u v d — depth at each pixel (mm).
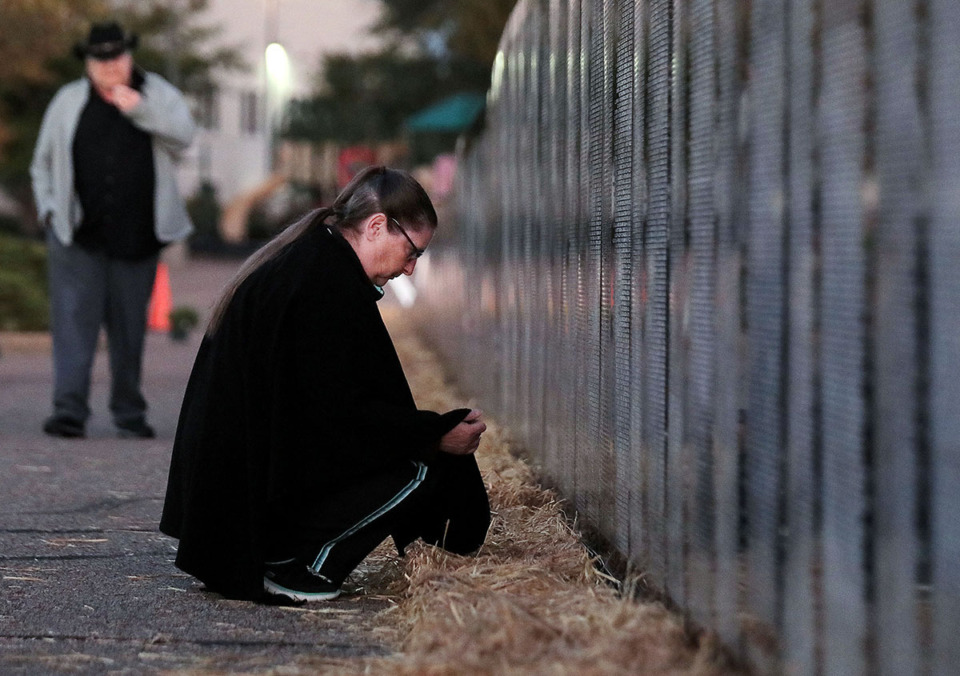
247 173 92062
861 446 4125
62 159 13531
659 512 6270
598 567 7352
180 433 7168
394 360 6969
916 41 3740
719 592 5387
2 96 50188
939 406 3652
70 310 13688
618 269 7254
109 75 13602
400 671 5398
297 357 6727
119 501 10055
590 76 8305
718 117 5453
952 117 3551
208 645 6129
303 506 6910
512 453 11727
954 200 3547
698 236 5719
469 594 6430
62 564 7887
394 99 75125
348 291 6805
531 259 10945
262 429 6754
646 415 6543
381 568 7500
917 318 3758
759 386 4969
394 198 6926
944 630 3652
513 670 5262
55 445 13078
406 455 6871
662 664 5277
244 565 6805
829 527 4359
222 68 73625
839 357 4270
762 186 4930
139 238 13680
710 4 5562
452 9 63938
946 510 3637
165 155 13836
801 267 4562
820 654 4438
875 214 3996
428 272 27219
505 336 12914
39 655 5977
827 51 4332
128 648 6090
